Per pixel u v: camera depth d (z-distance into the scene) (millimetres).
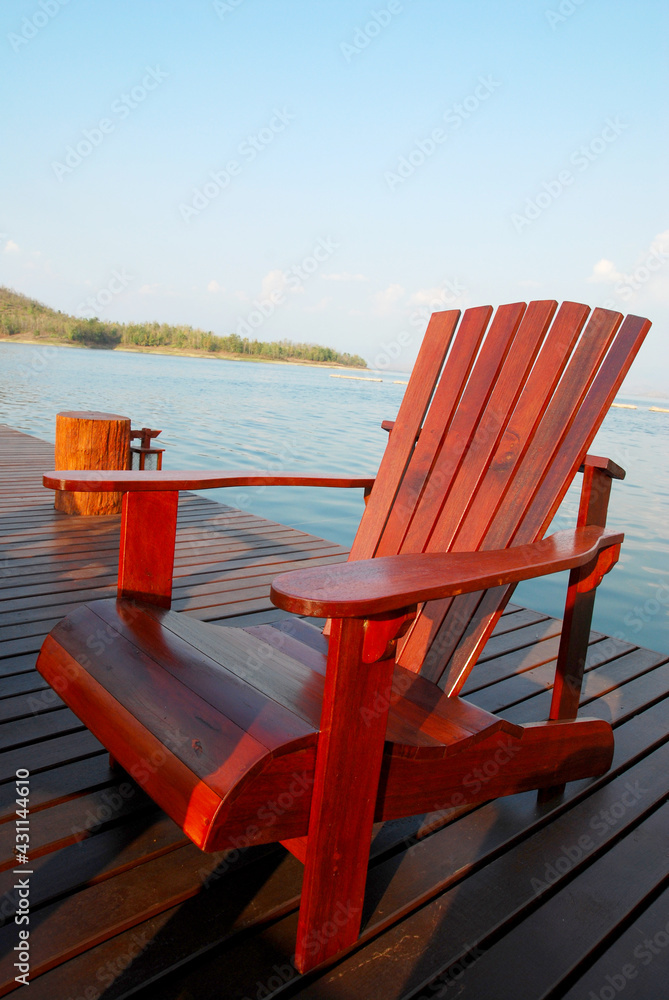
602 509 1418
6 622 2178
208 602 2559
